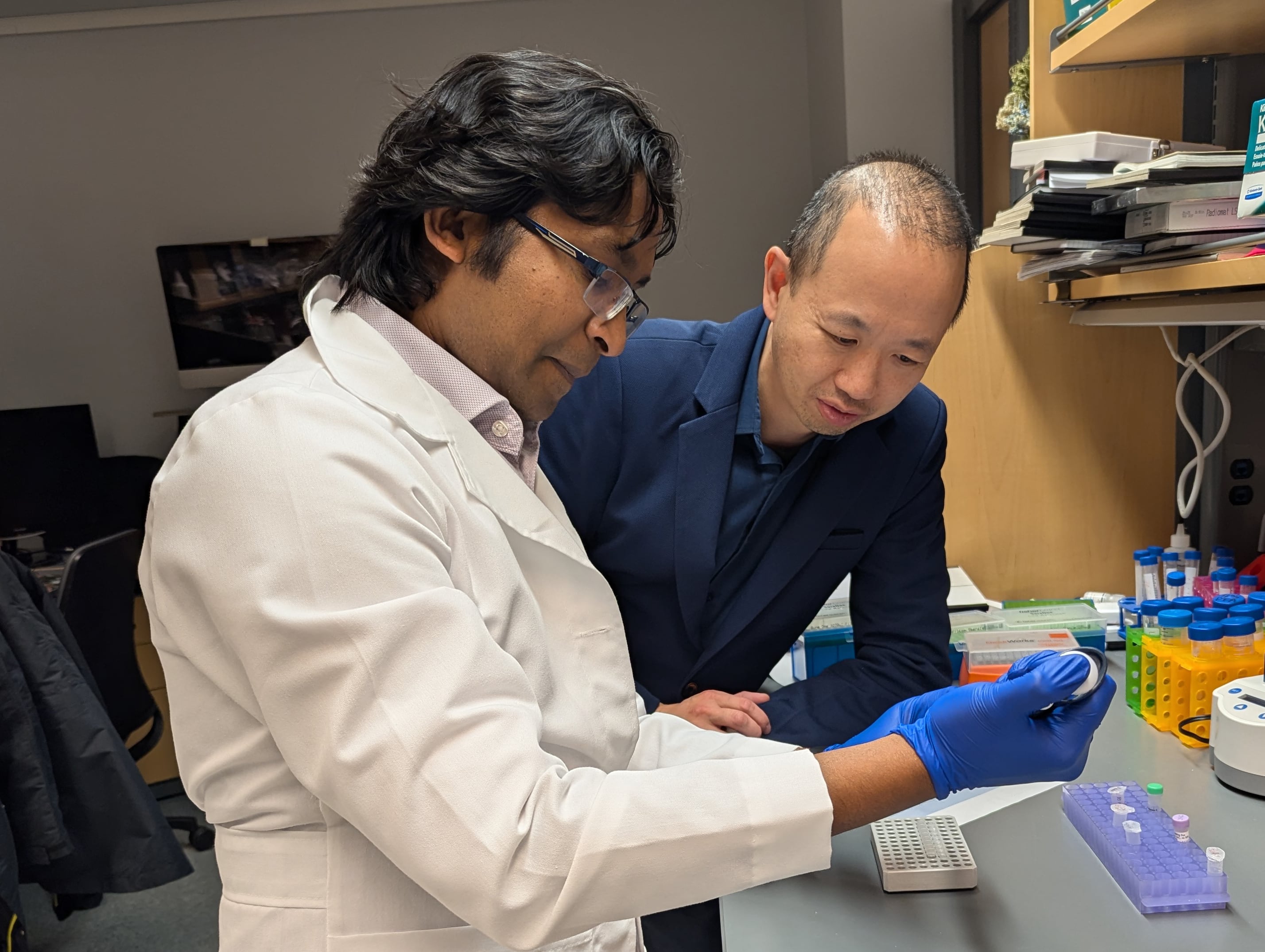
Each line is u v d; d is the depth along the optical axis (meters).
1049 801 1.06
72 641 2.27
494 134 0.67
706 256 3.95
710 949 1.17
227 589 0.60
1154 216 1.20
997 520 1.78
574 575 0.83
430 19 3.82
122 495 3.73
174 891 2.72
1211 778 1.09
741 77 3.85
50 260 3.93
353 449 0.64
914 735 0.75
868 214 0.92
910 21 2.93
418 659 0.59
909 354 0.95
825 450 1.20
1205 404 1.64
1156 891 0.85
